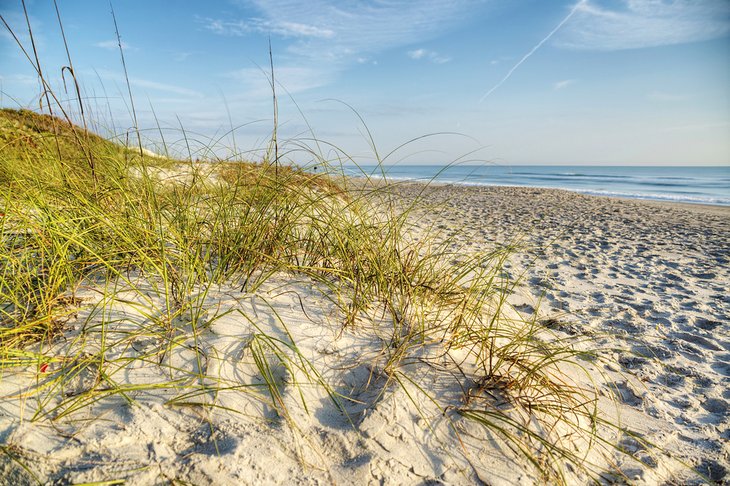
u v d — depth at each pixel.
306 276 2.46
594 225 8.68
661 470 1.65
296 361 1.76
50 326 1.68
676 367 2.55
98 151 2.74
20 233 2.16
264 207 2.56
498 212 10.60
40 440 1.32
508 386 1.84
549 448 1.60
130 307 1.89
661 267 5.10
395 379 1.79
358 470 1.42
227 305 2.00
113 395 1.52
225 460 1.35
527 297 3.66
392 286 2.34
